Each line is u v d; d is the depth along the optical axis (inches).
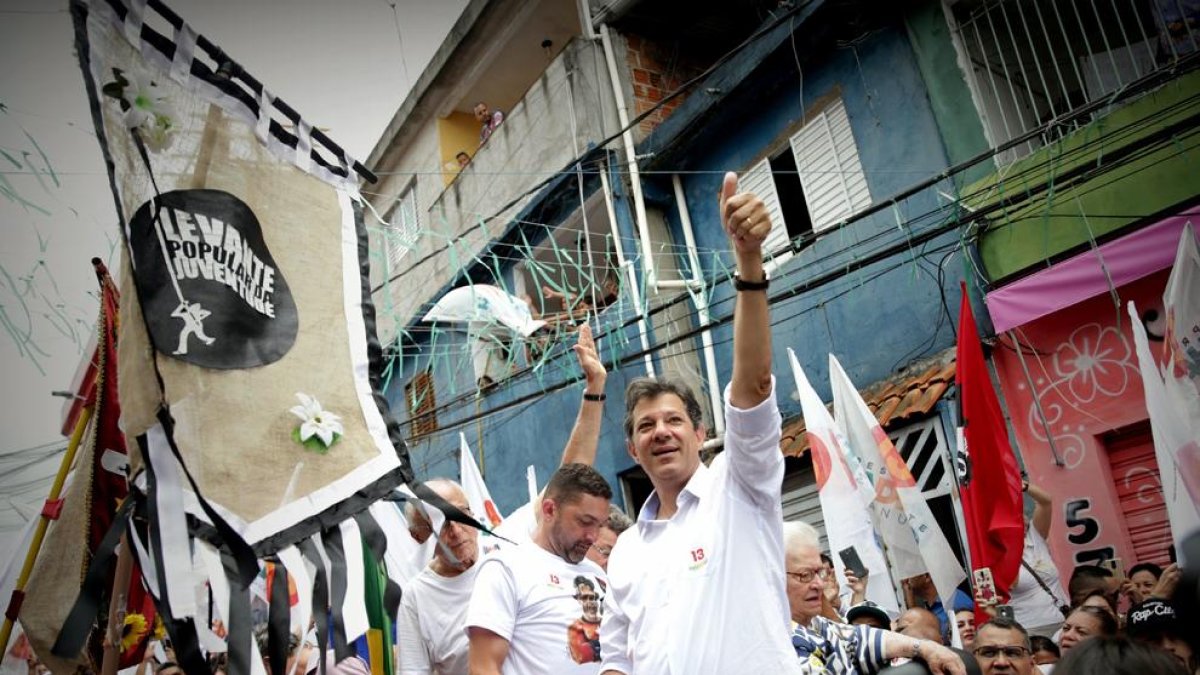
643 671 102.7
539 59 571.2
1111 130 283.4
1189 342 211.8
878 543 238.2
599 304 437.4
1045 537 257.1
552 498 140.3
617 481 423.5
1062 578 274.2
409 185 606.2
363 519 106.6
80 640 82.2
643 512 117.2
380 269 549.3
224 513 96.2
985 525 224.8
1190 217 255.4
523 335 380.5
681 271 411.2
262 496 100.0
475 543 159.3
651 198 420.8
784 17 313.0
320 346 113.0
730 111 400.8
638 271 410.6
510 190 480.4
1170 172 267.1
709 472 111.3
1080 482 274.8
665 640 101.7
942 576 228.2
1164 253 256.7
